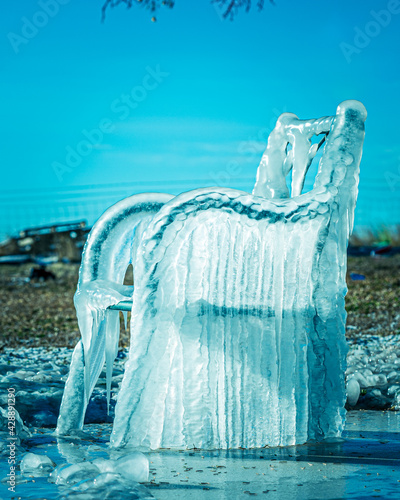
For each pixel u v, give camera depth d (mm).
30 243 21969
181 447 3320
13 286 16281
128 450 3295
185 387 3285
